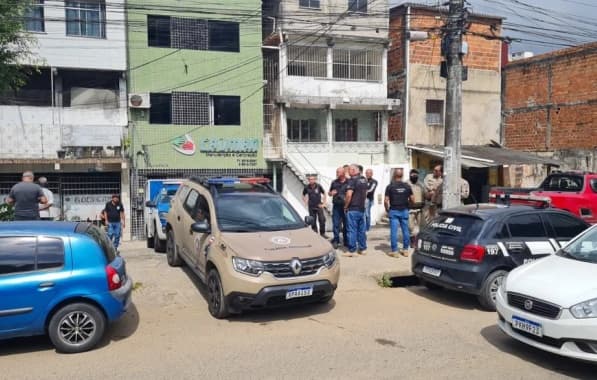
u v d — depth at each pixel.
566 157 21.14
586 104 20.72
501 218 7.55
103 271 5.61
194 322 6.64
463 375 4.84
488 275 7.26
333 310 7.29
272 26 22.23
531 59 23.02
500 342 5.84
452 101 10.74
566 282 5.13
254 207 7.77
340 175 11.58
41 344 5.82
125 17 19.11
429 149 21.34
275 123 21.59
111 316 5.63
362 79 22.55
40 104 18.61
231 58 20.58
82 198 19.19
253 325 6.52
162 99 19.88
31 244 5.45
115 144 19.08
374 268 9.66
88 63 18.72
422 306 7.62
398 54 22.91
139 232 19.48
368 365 5.08
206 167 20.36
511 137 24.12
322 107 21.97
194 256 7.98
